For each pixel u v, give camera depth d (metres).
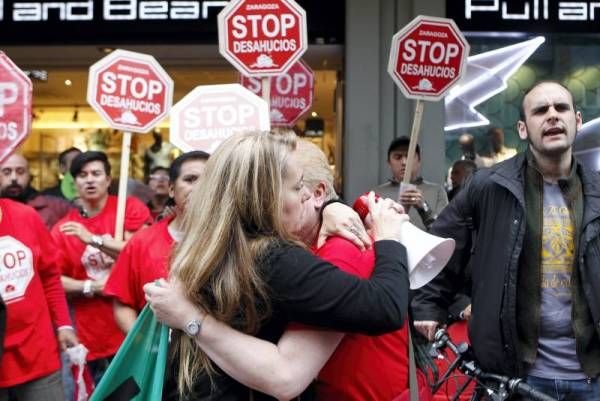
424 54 5.11
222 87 4.68
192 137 4.67
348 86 8.49
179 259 2.16
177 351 2.26
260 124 4.65
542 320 3.30
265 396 2.17
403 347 2.38
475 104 8.51
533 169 3.38
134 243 4.05
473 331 3.42
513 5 8.43
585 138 8.49
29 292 3.95
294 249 2.12
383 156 8.51
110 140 11.71
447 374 3.52
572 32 8.45
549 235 3.31
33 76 9.61
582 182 3.35
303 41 4.90
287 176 2.20
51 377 4.04
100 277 5.34
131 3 8.58
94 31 8.60
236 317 2.13
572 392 3.27
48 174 11.84
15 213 4.00
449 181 8.45
